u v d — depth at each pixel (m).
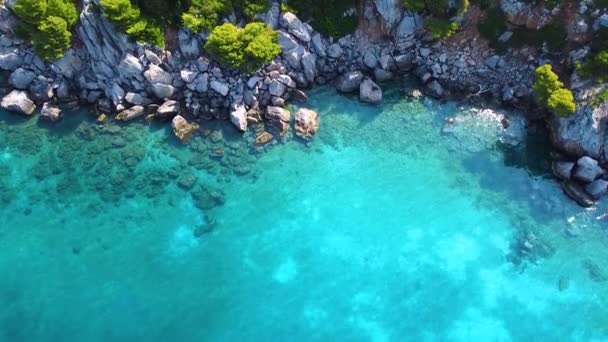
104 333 45.59
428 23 53.88
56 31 52.31
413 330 46.19
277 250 50.12
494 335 45.84
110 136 55.12
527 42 54.69
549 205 51.41
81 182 52.81
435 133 55.22
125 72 54.69
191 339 45.66
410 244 50.22
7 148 54.56
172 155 54.12
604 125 50.78
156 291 47.84
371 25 56.41
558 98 50.56
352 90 57.03
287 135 55.03
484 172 53.34
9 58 55.56
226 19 54.56
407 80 57.31
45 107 55.53
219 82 54.97
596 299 47.25
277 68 55.59
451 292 47.88
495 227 50.75
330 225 51.28
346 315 47.00
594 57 52.47
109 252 49.59
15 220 51.00
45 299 47.19
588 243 49.56
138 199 52.09
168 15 54.22
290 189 52.94
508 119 55.34
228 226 51.16
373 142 55.03
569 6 52.47
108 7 50.34
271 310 47.22
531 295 47.62
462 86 56.50
